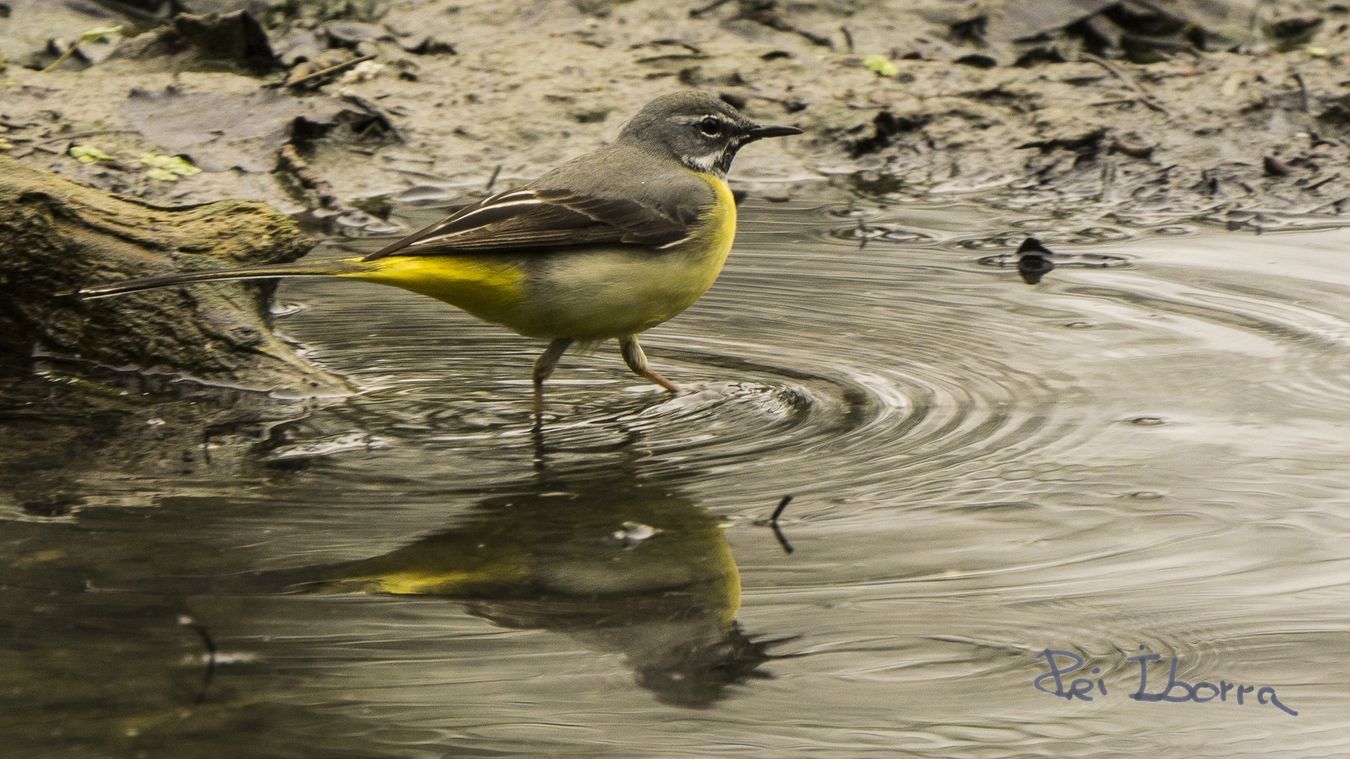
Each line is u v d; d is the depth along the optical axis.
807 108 20.36
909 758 6.84
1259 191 18.16
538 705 7.22
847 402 11.56
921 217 17.45
